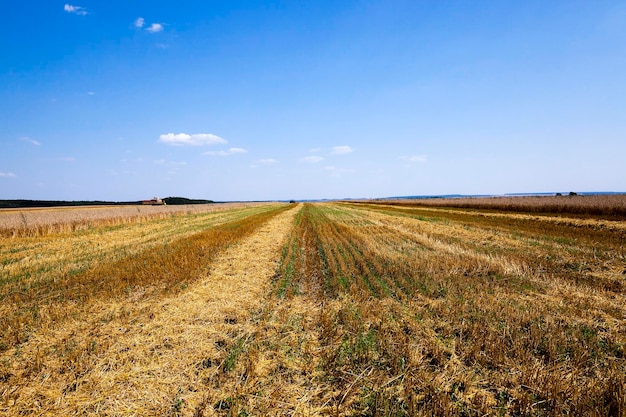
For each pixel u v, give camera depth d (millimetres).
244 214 45906
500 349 5410
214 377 5031
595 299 8062
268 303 8250
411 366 5082
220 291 9273
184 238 19219
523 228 21859
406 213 40688
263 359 5516
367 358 5371
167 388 4801
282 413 4234
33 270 11859
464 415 4098
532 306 7586
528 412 4020
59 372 5219
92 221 27859
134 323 7090
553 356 5273
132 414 4301
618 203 30797
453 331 6320
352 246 16188
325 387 4746
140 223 31641
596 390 4406
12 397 4621
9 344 6105
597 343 5750
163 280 10195
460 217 32344
